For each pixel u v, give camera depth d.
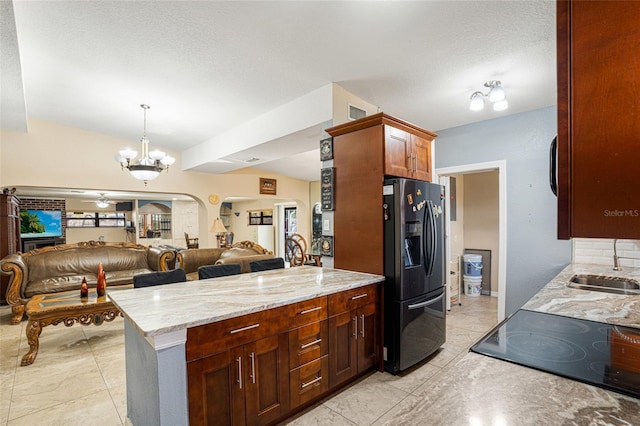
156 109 3.95
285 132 3.66
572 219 0.62
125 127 4.78
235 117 4.18
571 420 0.70
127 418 1.94
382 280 2.62
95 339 3.53
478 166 3.89
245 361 1.72
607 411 0.73
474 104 3.03
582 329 1.29
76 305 3.15
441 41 2.29
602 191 0.59
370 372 2.62
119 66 2.90
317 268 3.12
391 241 2.62
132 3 2.08
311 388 2.07
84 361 2.96
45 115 4.39
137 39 2.47
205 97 3.53
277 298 1.95
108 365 2.88
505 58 2.49
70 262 4.88
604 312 1.53
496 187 5.15
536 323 1.37
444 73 2.75
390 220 2.63
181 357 1.48
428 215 2.86
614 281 2.39
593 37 0.60
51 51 2.67
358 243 2.86
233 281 2.49
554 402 0.77
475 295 5.14
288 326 1.94
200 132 4.90
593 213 0.60
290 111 3.59
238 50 2.55
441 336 3.02
